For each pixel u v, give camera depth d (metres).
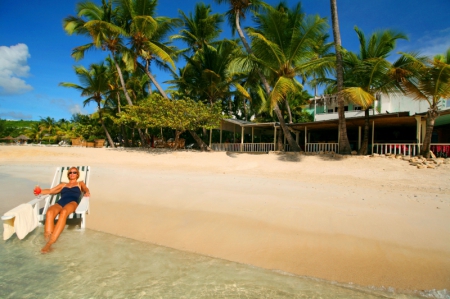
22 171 11.82
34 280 3.44
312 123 16.88
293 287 3.26
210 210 5.91
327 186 8.65
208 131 27.23
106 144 28.27
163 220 5.43
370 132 21.33
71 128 38.75
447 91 11.34
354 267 3.66
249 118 32.81
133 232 4.91
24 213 4.70
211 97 21.52
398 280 3.36
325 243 4.32
